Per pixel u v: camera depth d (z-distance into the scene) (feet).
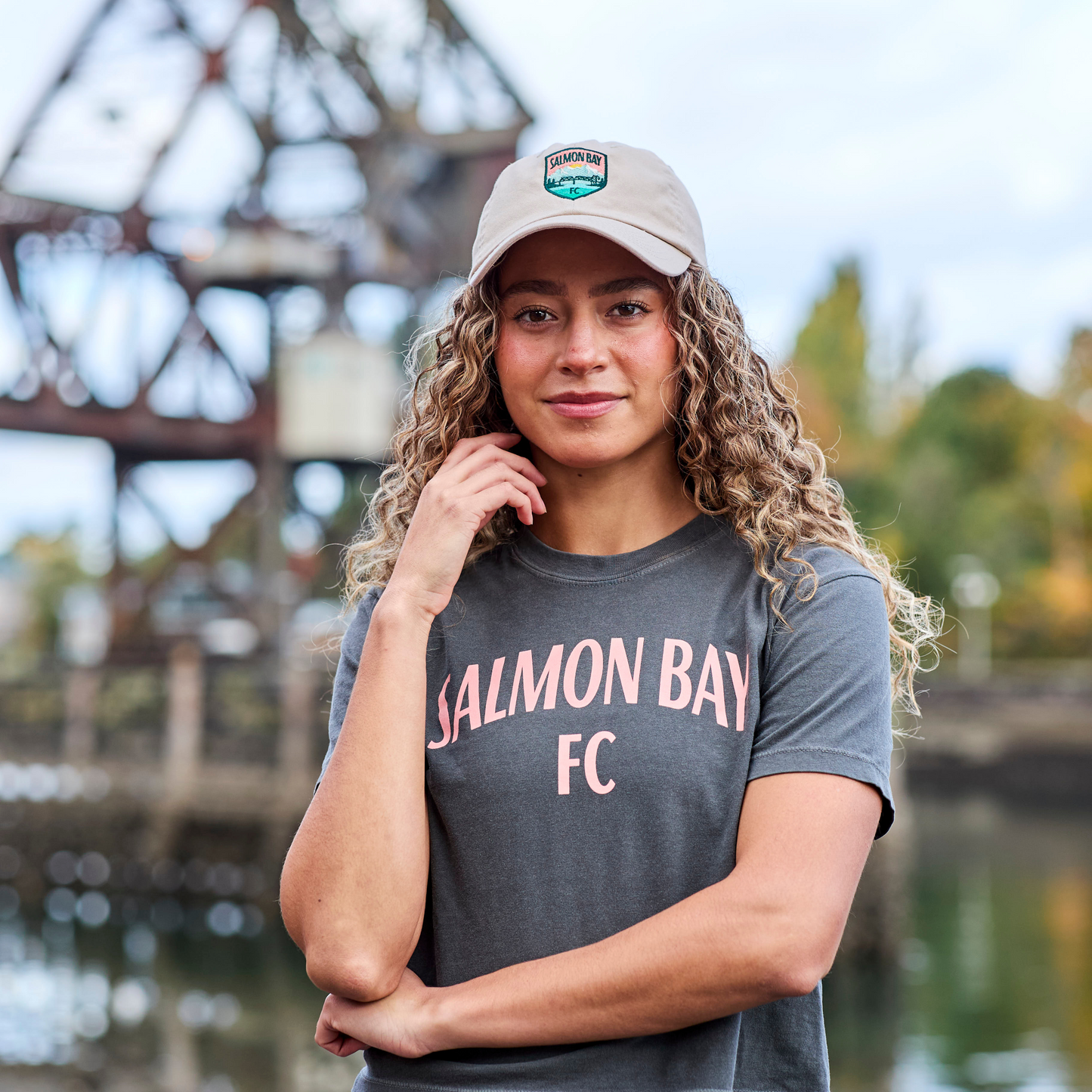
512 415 5.58
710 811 5.02
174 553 58.08
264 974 43.80
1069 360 154.51
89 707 57.41
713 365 5.51
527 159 5.52
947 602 133.69
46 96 52.31
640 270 5.39
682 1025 4.78
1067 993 39.91
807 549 5.49
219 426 54.70
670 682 5.17
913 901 57.36
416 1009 5.01
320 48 51.90
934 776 108.37
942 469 137.80
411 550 5.43
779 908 4.72
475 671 5.40
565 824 5.05
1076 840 79.36
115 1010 39.32
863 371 156.66
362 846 5.07
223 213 53.21
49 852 56.29
